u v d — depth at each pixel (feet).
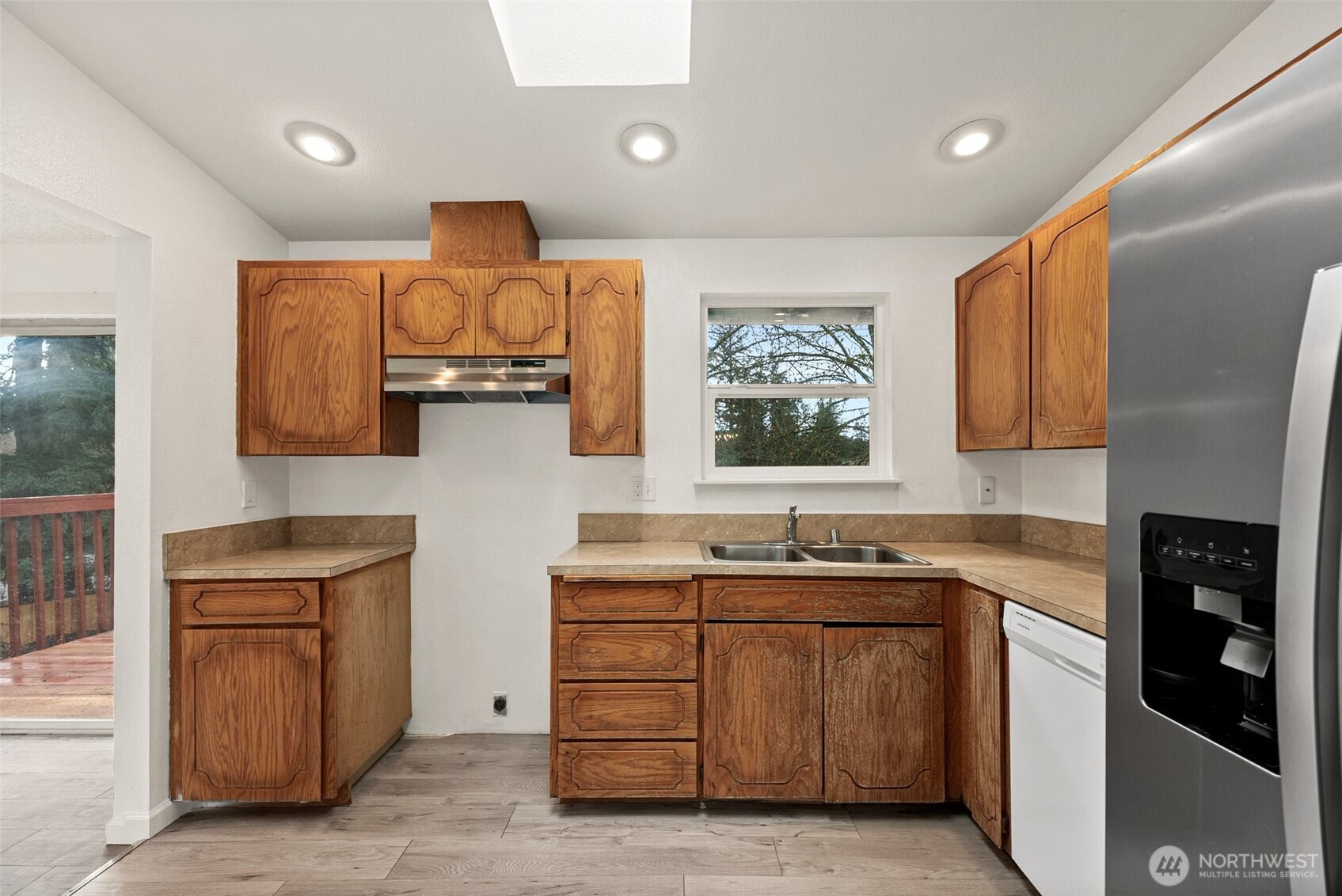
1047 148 7.06
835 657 7.00
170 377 6.95
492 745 8.93
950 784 6.96
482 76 6.02
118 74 5.90
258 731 6.91
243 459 8.19
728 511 9.23
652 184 7.84
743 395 9.51
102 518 9.86
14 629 9.64
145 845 6.53
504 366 8.08
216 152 7.12
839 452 9.59
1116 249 3.37
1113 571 3.43
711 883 5.94
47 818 7.06
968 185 7.83
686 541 9.20
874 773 6.97
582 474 9.29
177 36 5.48
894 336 9.21
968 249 9.20
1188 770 2.96
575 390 8.13
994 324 7.82
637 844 6.56
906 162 7.36
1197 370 2.83
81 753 8.73
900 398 9.19
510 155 7.25
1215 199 2.73
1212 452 2.75
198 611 6.93
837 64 5.86
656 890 5.82
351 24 5.40
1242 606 2.80
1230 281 2.65
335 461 9.28
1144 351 3.16
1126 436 3.30
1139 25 5.38
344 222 8.76
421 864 6.22
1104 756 4.42
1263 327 2.50
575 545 8.84
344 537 9.23
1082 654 4.60
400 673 8.91
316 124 6.69
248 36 5.51
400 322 8.11
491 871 6.11
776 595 7.07
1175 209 2.96
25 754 8.69
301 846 6.52
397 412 8.60
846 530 9.17
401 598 8.97
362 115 6.56
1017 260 7.27
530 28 6.15
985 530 9.14
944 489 9.18
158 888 5.87
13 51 5.24
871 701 6.98
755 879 5.99
